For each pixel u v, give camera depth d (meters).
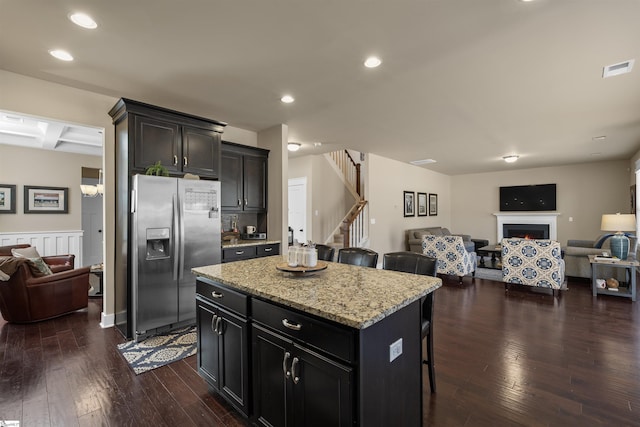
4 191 5.23
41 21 1.95
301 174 6.80
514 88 3.02
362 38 2.17
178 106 3.54
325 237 7.03
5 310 3.29
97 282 4.93
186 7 1.82
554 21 1.95
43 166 5.62
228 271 2.11
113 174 3.30
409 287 1.68
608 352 2.65
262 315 1.64
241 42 2.22
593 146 5.54
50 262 4.45
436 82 2.88
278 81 2.87
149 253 3.01
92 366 2.43
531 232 8.16
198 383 2.21
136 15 1.90
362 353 1.22
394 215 7.09
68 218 5.86
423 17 1.92
